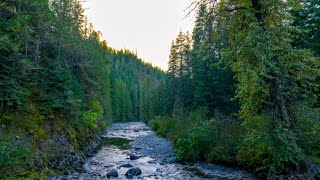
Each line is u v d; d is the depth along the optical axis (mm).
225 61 10742
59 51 20078
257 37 8961
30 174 11297
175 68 45125
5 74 13070
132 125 63125
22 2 15289
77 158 16641
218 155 15602
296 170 9938
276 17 9750
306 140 10430
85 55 27672
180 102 38062
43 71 16953
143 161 17562
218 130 17453
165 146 24281
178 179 12672
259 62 9164
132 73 139250
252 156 12578
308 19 18641
